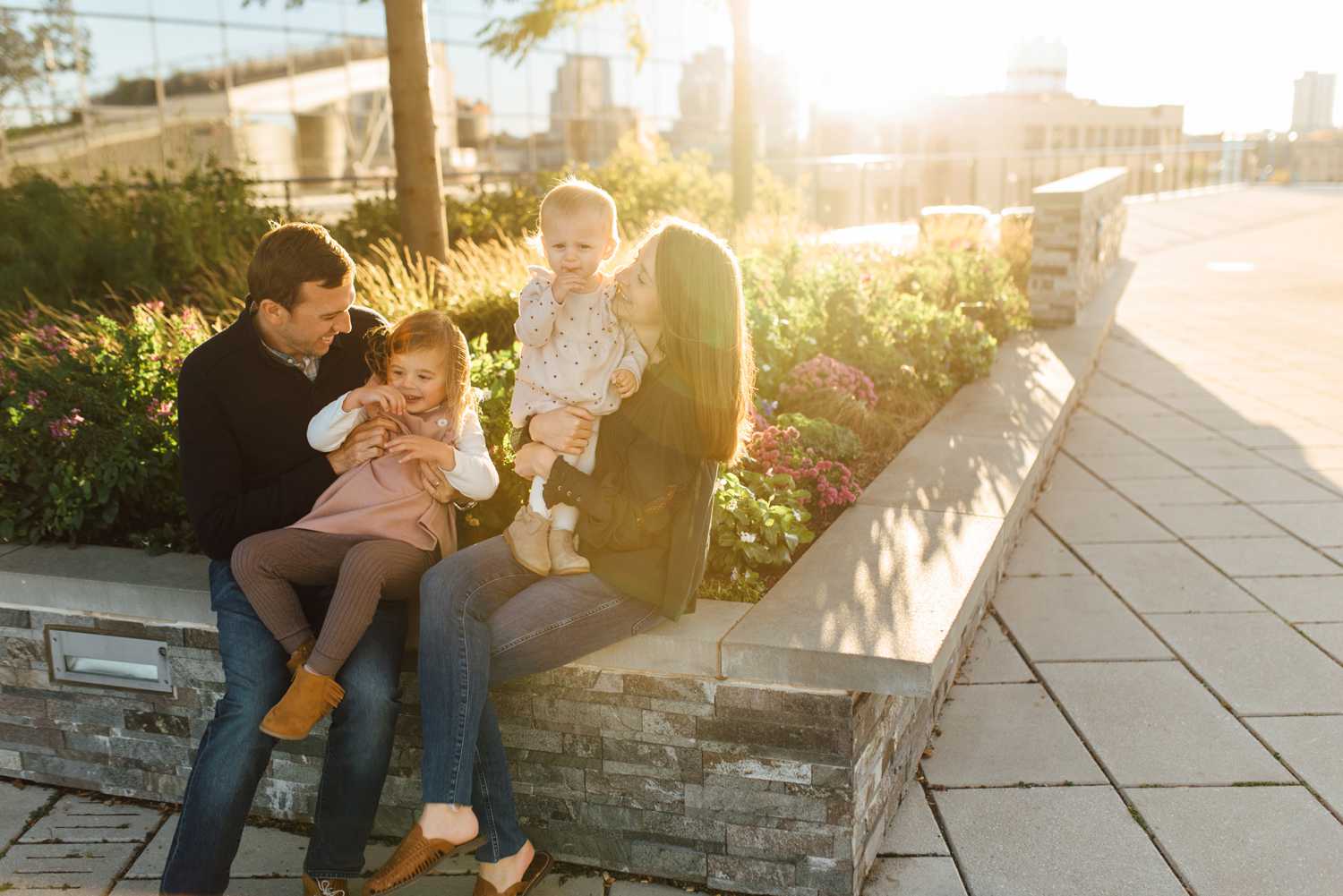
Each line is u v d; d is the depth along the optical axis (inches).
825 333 227.6
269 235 104.6
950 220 434.6
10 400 147.3
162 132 597.9
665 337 101.5
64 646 125.6
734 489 132.0
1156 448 250.5
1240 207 927.0
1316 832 112.0
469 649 99.5
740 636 104.1
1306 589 171.6
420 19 233.5
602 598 102.6
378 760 102.6
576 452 102.1
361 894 108.7
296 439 110.3
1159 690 142.0
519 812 114.5
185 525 137.3
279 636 101.8
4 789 131.1
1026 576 180.9
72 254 304.8
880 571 124.8
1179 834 112.6
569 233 97.8
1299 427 264.8
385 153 725.9
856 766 102.3
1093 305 365.7
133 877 112.2
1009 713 138.1
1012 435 200.1
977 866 109.3
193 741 124.0
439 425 109.6
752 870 107.6
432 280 229.8
